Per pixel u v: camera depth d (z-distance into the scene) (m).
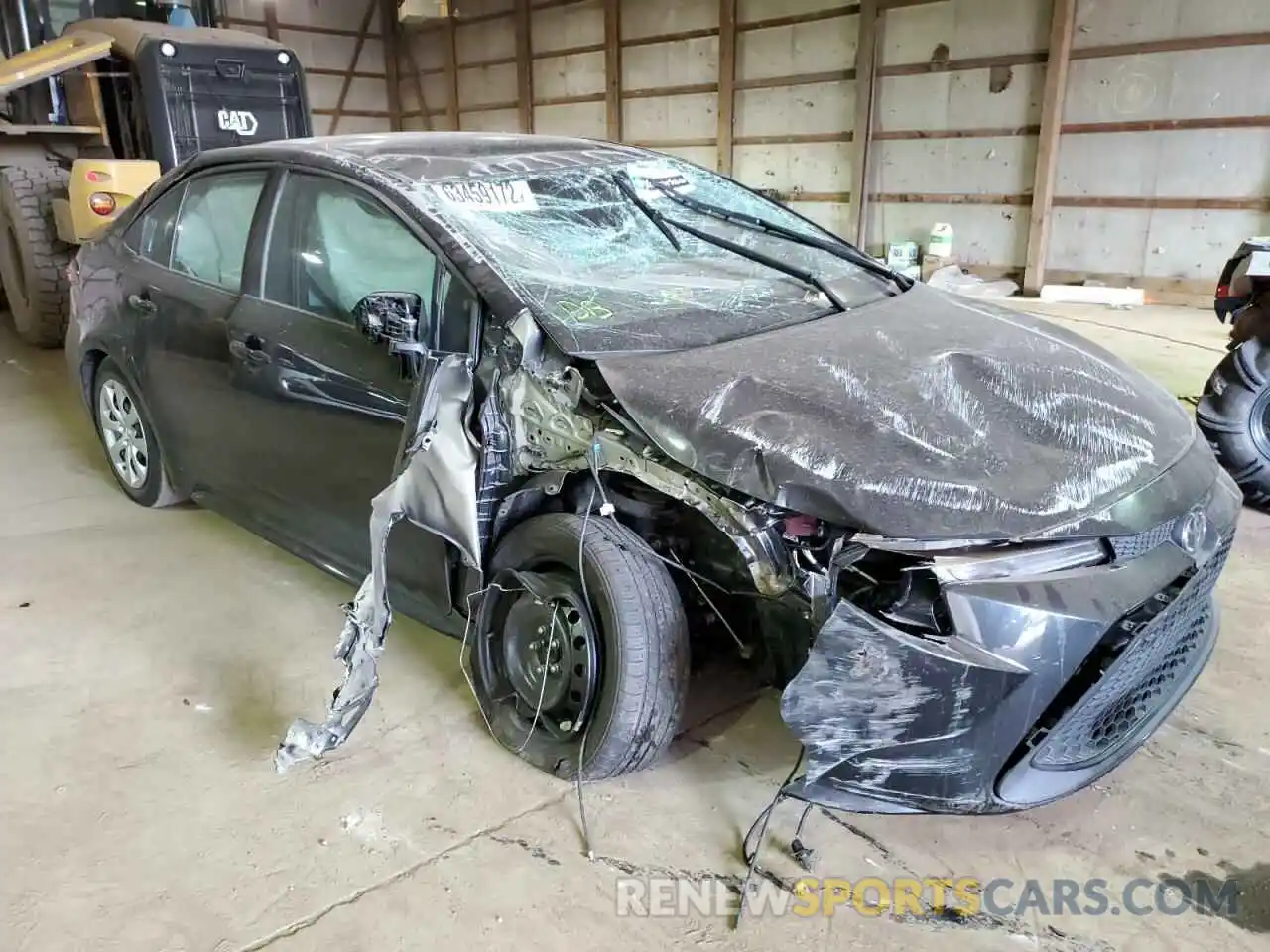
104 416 3.94
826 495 1.81
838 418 1.96
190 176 3.35
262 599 3.20
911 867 2.03
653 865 2.03
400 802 2.22
